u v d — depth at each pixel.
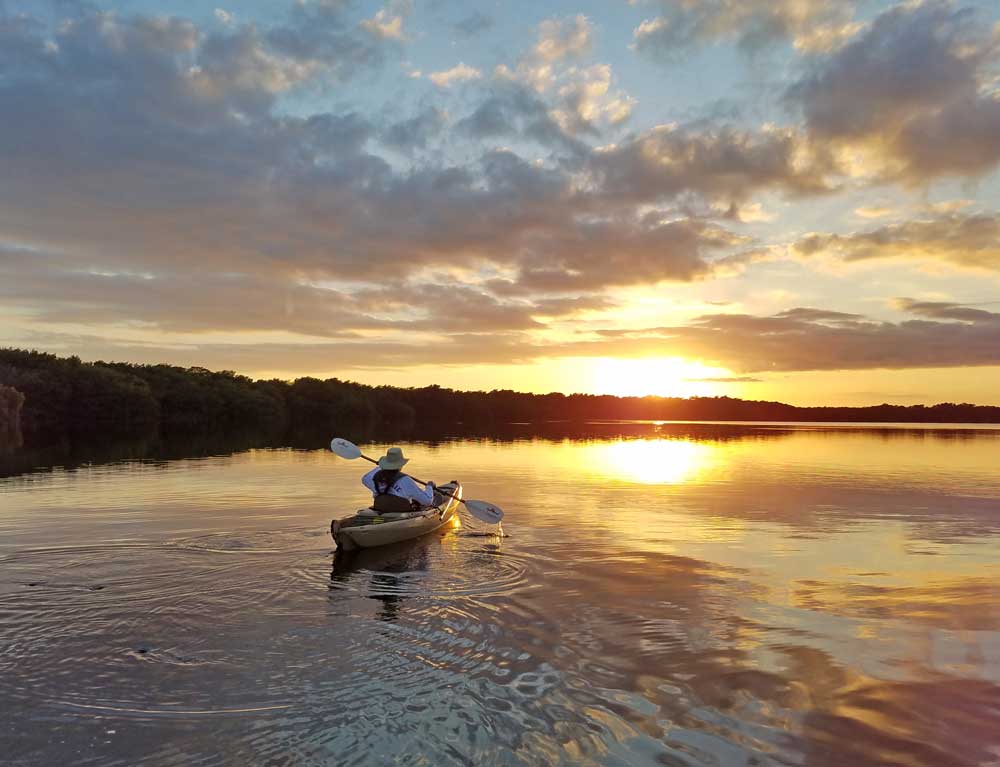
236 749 3.93
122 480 17.50
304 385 91.31
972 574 8.12
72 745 3.97
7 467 21.05
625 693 4.68
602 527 11.30
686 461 25.28
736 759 3.82
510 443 38.03
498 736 4.08
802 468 22.39
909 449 32.84
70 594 7.03
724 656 5.38
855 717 4.34
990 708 4.47
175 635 5.82
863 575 8.04
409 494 10.87
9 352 65.38
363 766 3.75
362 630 5.96
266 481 17.38
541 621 6.24
